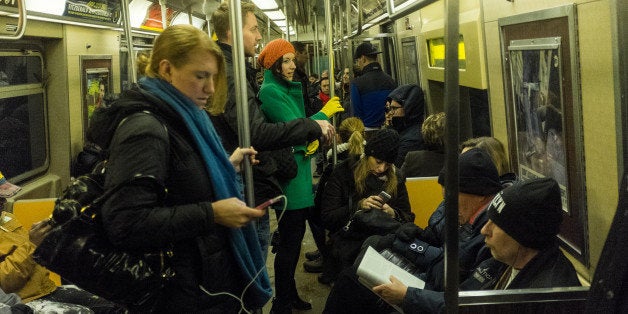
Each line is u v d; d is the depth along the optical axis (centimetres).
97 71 598
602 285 97
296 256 327
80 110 553
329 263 351
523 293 132
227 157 177
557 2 188
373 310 254
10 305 226
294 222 321
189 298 165
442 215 250
